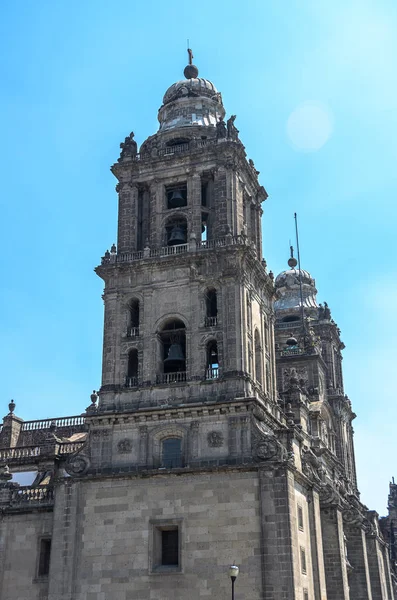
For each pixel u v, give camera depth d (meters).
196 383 60.50
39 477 71.88
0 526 62.78
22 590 60.03
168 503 56.84
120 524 57.41
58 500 59.62
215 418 58.66
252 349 63.78
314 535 62.59
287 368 96.00
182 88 76.94
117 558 56.50
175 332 63.56
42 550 61.12
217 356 63.00
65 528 58.47
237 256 63.00
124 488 58.38
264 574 52.84
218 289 63.25
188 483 56.94
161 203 69.25
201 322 62.50
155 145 72.44
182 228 68.94
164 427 59.59
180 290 64.25
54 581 57.00
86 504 58.88
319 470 73.69
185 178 69.38
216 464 57.12
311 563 61.00
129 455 59.81
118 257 67.31
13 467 73.69
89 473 59.88
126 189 70.44
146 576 55.31
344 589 68.25
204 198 69.69
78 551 57.56
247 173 72.12
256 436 57.16
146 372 62.44
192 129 72.06
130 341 64.19
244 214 71.19
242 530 54.47
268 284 69.81
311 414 84.62
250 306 65.06
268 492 54.88
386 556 96.44
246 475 55.84
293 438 62.09
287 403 79.62
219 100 77.69
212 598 53.31
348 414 107.25
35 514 62.28
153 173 70.31
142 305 64.94
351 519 81.88
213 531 55.06
